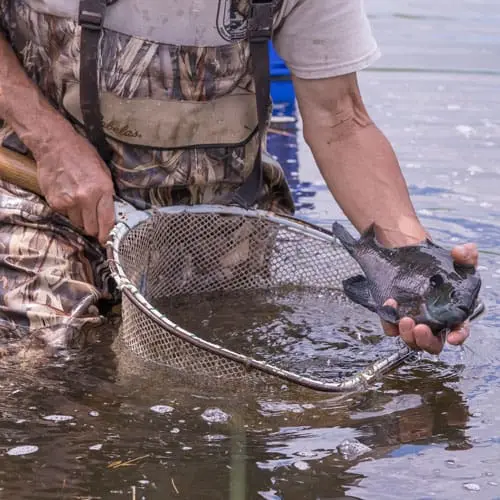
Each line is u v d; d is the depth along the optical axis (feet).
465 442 9.94
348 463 9.50
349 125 13.28
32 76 13.32
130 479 9.20
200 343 10.90
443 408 10.71
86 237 13.53
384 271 11.35
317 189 19.51
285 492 8.96
